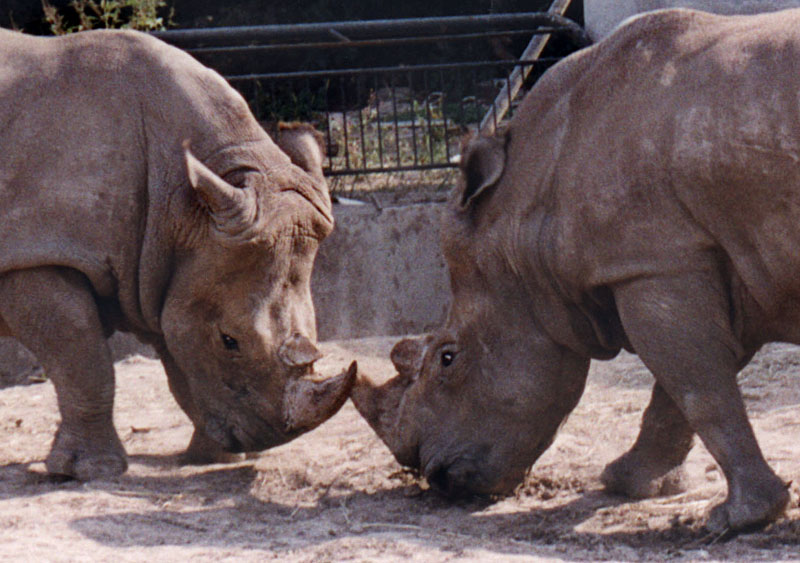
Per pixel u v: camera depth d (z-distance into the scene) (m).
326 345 17.23
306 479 10.67
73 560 8.02
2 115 10.39
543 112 9.10
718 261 8.23
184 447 12.13
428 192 19.95
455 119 24.31
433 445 9.55
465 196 9.38
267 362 10.09
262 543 8.63
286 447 11.78
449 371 9.54
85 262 10.32
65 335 10.38
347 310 18.61
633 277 8.38
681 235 8.20
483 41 28.59
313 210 10.27
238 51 19.12
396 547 8.27
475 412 9.48
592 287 8.71
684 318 8.25
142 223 10.46
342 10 30.11
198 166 9.77
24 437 12.65
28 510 9.41
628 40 8.72
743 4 18.05
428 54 29.31
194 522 9.29
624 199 8.36
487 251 9.29
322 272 18.55
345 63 29.09
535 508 9.56
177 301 10.40
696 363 8.27
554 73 9.19
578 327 9.08
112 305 10.81
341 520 9.41
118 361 17.55
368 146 22.62
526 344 9.27
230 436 10.44
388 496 10.09
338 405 9.73
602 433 11.66
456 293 9.57
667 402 9.53
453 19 19.69
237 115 10.62
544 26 20.44
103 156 10.38
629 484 9.68
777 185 7.79
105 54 10.70
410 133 23.66
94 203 10.32
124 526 9.05
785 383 13.23
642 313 8.38
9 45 10.75
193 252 10.30
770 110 7.80
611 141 8.48
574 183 8.65
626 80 8.57
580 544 8.57
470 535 8.90
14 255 10.25
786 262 7.94
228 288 10.14
